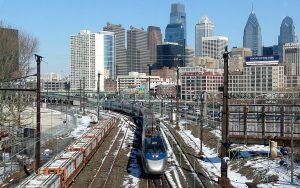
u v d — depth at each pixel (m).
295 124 44.25
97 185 34.25
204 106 83.19
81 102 144.25
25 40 67.94
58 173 29.80
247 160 43.28
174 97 187.38
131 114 109.19
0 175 36.09
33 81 94.75
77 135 67.06
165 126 82.75
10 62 58.81
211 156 49.50
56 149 49.72
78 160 37.72
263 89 178.38
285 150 44.50
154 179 37.66
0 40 60.59
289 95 80.88
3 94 53.06
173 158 48.50
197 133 69.88
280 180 34.72
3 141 44.47
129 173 40.12
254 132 44.81
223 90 35.78
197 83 186.00
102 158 47.91
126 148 56.19
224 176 34.91
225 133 35.09
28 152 44.97
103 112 128.62
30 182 26.69
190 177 38.06
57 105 147.25
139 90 177.62
